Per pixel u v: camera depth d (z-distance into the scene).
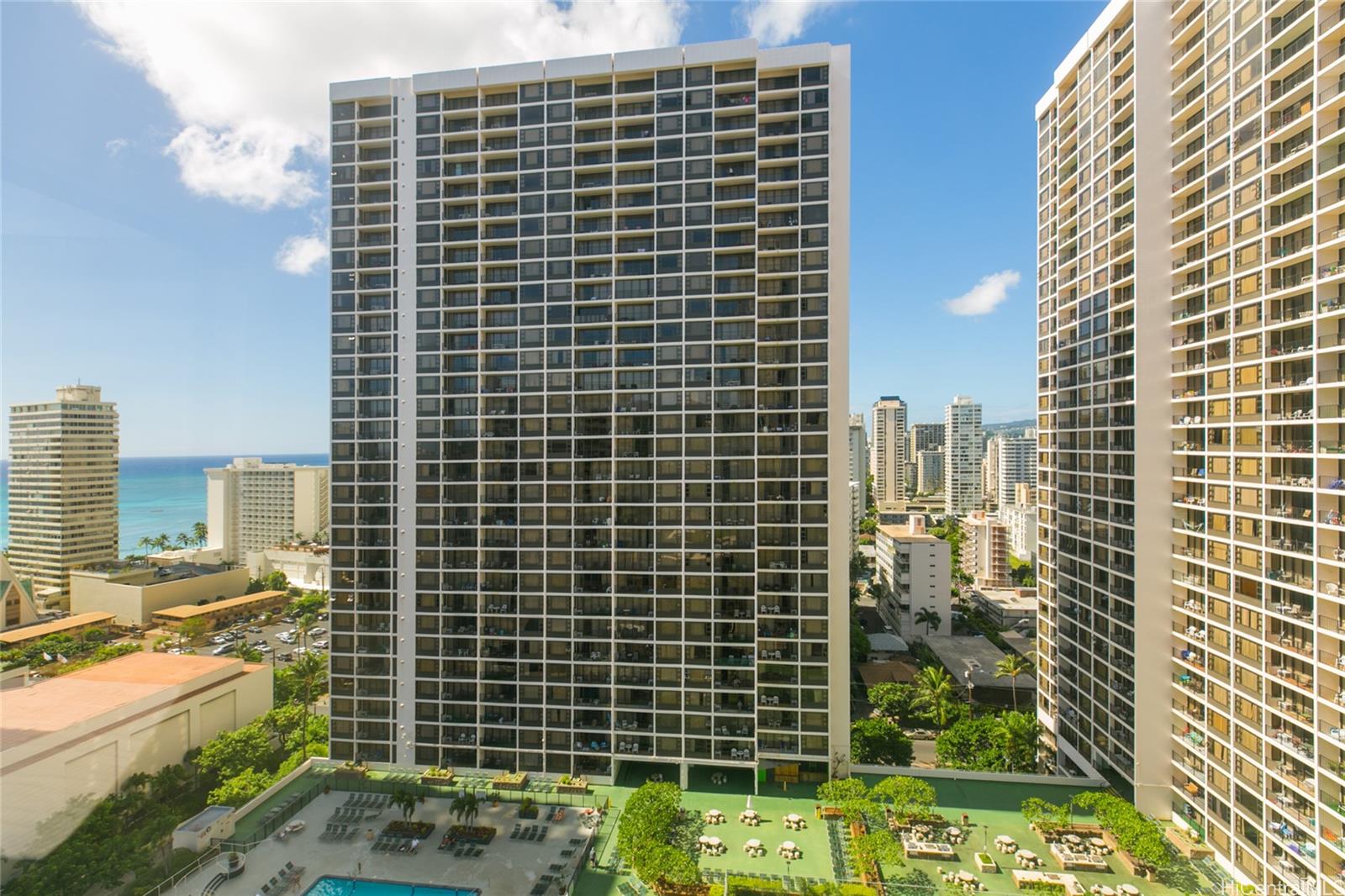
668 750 58.56
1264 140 43.38
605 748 59.12
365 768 60.91
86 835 46.69
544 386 61.94
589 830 52.72
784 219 61.47
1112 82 57.28
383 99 64.62
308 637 107.81
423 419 62.69
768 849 49.91
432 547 62.06
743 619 58.56
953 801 56.69
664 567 59.84
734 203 60.44
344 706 62.72
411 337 63.16
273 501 96.06
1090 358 60.69
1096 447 59.53
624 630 59.88
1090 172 60.91
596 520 60.81
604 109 62.50
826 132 59.69
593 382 61.84
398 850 50.28
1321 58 39.75
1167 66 53.00
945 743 70.00
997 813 54.97
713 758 57.84
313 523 96.44
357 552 62.88
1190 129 50.94
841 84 59.66
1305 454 40.12
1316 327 39.69
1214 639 47.41
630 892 46.00
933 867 48.09
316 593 114.75
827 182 59.66
